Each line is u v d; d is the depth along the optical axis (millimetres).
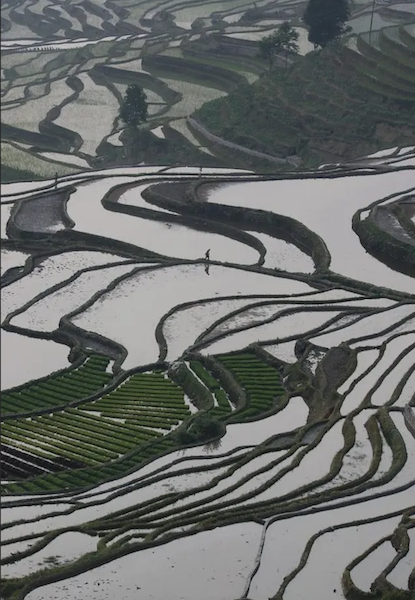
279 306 194500
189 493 132375
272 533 119750
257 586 110125
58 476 142000
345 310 192500
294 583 110312
